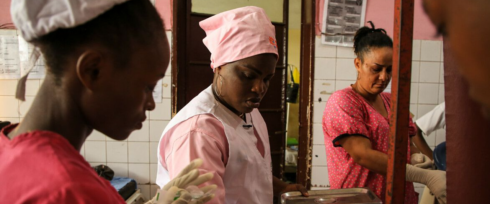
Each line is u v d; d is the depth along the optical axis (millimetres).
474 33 300
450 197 420
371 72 1116
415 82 2332
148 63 407
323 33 2260
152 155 2320
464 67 322
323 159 2344
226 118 851
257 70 799
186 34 2217
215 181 694
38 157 337
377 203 830
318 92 2303
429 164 1093
